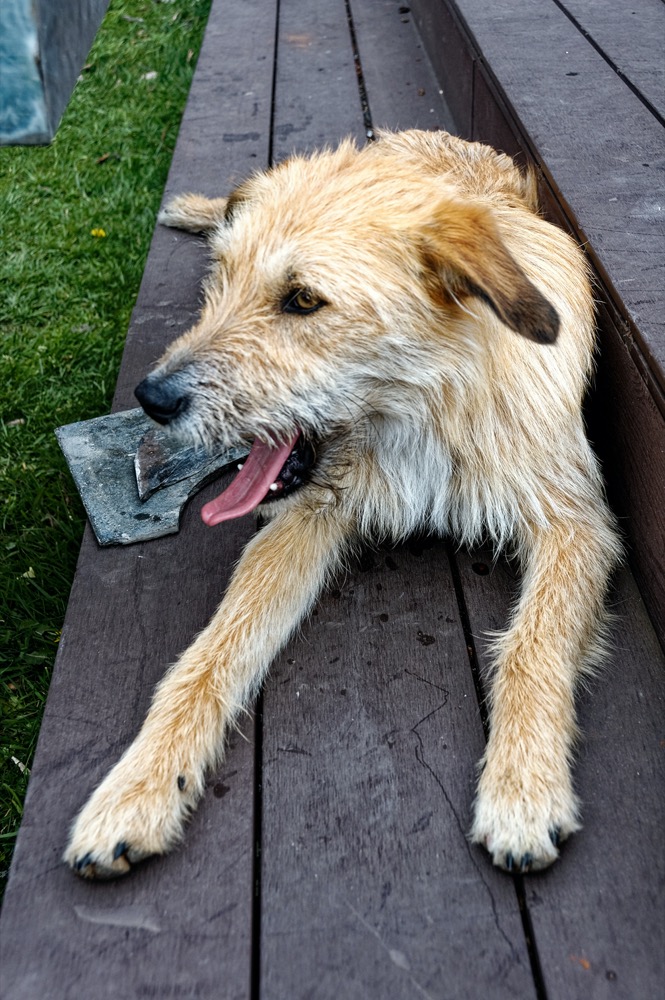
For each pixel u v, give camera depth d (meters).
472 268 0.80
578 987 0.69
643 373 0.86
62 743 0.83
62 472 1.23
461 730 0.82
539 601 0.87
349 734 0.82
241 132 1.63
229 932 0.72
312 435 0.88
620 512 0.94
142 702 0.85
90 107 2.20
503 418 0.91
